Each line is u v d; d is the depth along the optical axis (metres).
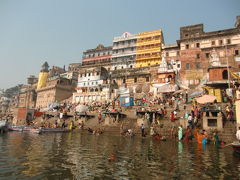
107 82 61.59
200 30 53.03
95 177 8.65
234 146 14.12
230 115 24.02
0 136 24.50
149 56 63.75
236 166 10.79
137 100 41.56
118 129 29.20
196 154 14.13
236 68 44.69
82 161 11.52
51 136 25.50
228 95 31.58
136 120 30.83
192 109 27.47
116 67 69.19
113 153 14.13
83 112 39.50
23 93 98.81
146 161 11.80
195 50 51.81
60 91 76.06
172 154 14.05
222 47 48.72
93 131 29.19
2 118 60.53
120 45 70.88
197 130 23.00
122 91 52.41
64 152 14.20
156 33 65.25
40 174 8.84
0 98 126.50
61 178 8.38
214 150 15.91
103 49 75.88
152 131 24.77
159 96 42.12
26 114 54.38
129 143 19.41
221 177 8.89
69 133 30.30
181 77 51.50
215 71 39.22
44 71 94.44
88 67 76.44
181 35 55.25
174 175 9.12
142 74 56.94
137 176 8.90
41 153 13.62
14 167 9.83
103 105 45.66
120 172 9.46
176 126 25.64
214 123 23.50
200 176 9.01
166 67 49.62
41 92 82.38
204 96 26.03
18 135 26.31
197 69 50.22
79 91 66.69
